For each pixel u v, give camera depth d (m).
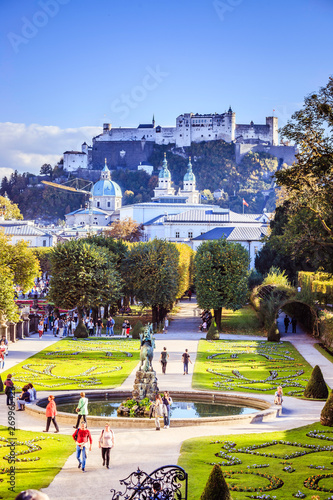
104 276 109.94
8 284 90.12
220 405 54.53
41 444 39.53
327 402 45.19
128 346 91.12
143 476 32.22
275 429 44.53
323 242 87.88
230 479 32.59
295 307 117.12
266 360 78.88
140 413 49.16
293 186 77.38
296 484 31.88
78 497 29.48
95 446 39.25
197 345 93.19
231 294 112.62
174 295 123.56
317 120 71.88
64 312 127.25
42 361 75.31
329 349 86.81
